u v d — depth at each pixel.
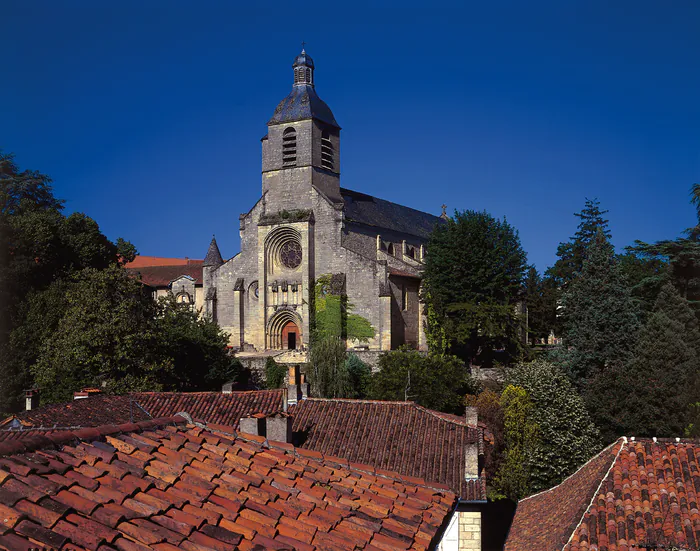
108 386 51.69
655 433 52.69
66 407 34.97
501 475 47.78
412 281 88.44
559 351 68.06
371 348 81.56
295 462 14.13
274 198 89.50
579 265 99.31
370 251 91.38
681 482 22.44
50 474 10.16
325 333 83.56
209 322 76.19
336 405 36.97
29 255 67.00
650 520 20.88
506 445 50.53
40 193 91.69
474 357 80.00
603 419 54.62
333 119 92.56
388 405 36.31
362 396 68.06
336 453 32.81
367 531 11.65
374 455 32.25
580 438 50.25
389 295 81.00
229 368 72.94
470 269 75.38
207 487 11.41
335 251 84.62
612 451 25.08
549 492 32.84
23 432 25.95
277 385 73.81
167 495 10.78
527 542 25.94
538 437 50.84
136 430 13.12
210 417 35.62
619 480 23.02
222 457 13.07
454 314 76.50
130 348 53.81
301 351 79.94
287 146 89.75
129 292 56.72
